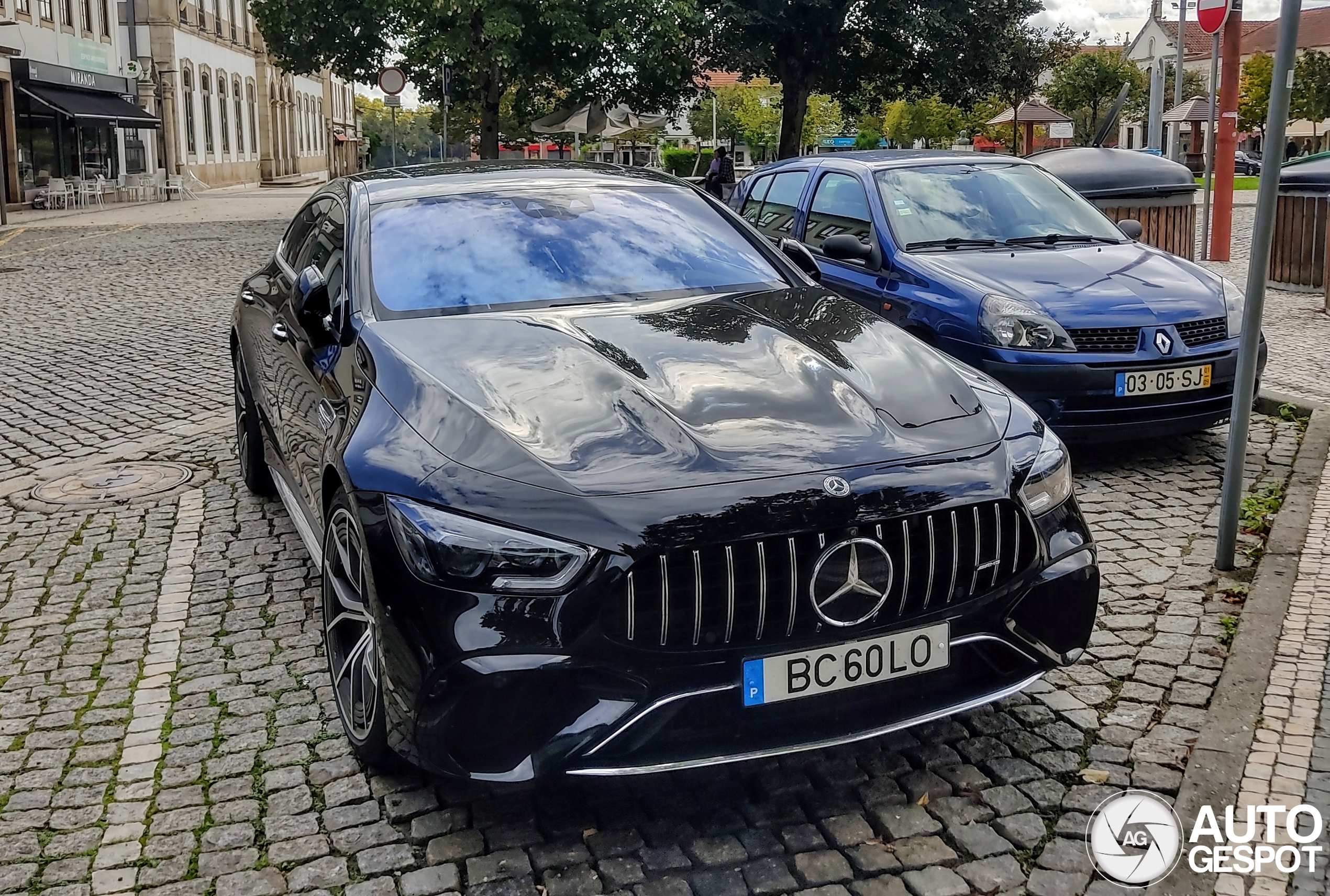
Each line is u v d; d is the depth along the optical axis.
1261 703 3.52
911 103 28.92
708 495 2.79
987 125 50.12
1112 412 5.84
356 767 3.35
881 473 2.91
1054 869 2.82
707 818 3.06
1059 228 7.17
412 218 4.31
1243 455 4.47
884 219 7.09
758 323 3.70
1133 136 61.22
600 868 2.87
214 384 8.70
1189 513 5.30
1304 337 9.16
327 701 3.77
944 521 2.92
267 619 4.44
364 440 3.16
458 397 3.16
